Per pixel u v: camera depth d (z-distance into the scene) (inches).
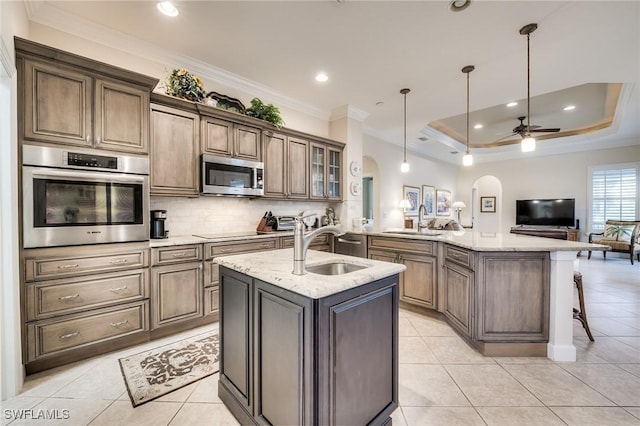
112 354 86.4
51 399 66.7
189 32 99.3
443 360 86.3
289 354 48.8
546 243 95.0
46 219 76.2
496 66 121.9
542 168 292.0
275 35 100.7
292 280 48.6
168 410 63.7
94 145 84.1
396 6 85.7
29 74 74.0
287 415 49.4
